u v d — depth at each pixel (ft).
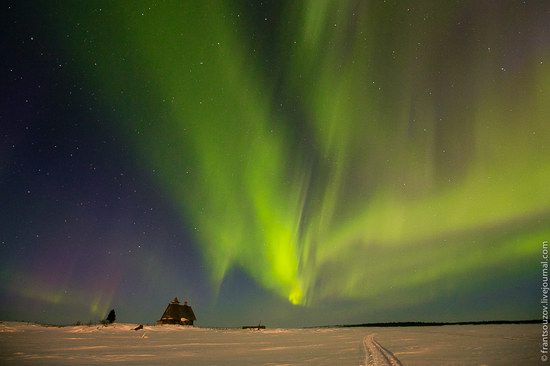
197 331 133.18
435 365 41.29
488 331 104.83
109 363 45.57
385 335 101.04
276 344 74.84
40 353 54.85
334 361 46.88
